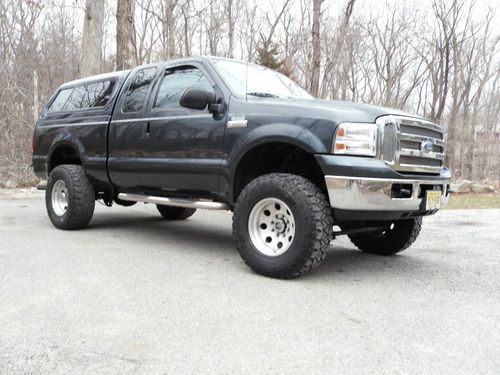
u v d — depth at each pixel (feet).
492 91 120.37
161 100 17.57
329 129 12.83
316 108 13.41
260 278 13.41
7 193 35.91
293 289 12.38
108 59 76.84
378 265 15.76
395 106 92.89
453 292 12.69
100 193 21.89
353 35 86.22
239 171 14.97
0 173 42.52
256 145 14.11
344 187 12.53
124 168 18.45
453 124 86.58
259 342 8.86
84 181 20.24
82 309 10.42
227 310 10.57
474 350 8.83
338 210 13.10
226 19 71.05
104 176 19.60
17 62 61.00
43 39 70.44
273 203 13.57
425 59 87.20
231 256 16.40
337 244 19.90
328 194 12.82
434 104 81.25
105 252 16.38
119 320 9.82
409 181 13.07
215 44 72.08
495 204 41.27
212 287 12.37
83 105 21.34
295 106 13.78
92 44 40.81
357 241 18.02
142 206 31.12
